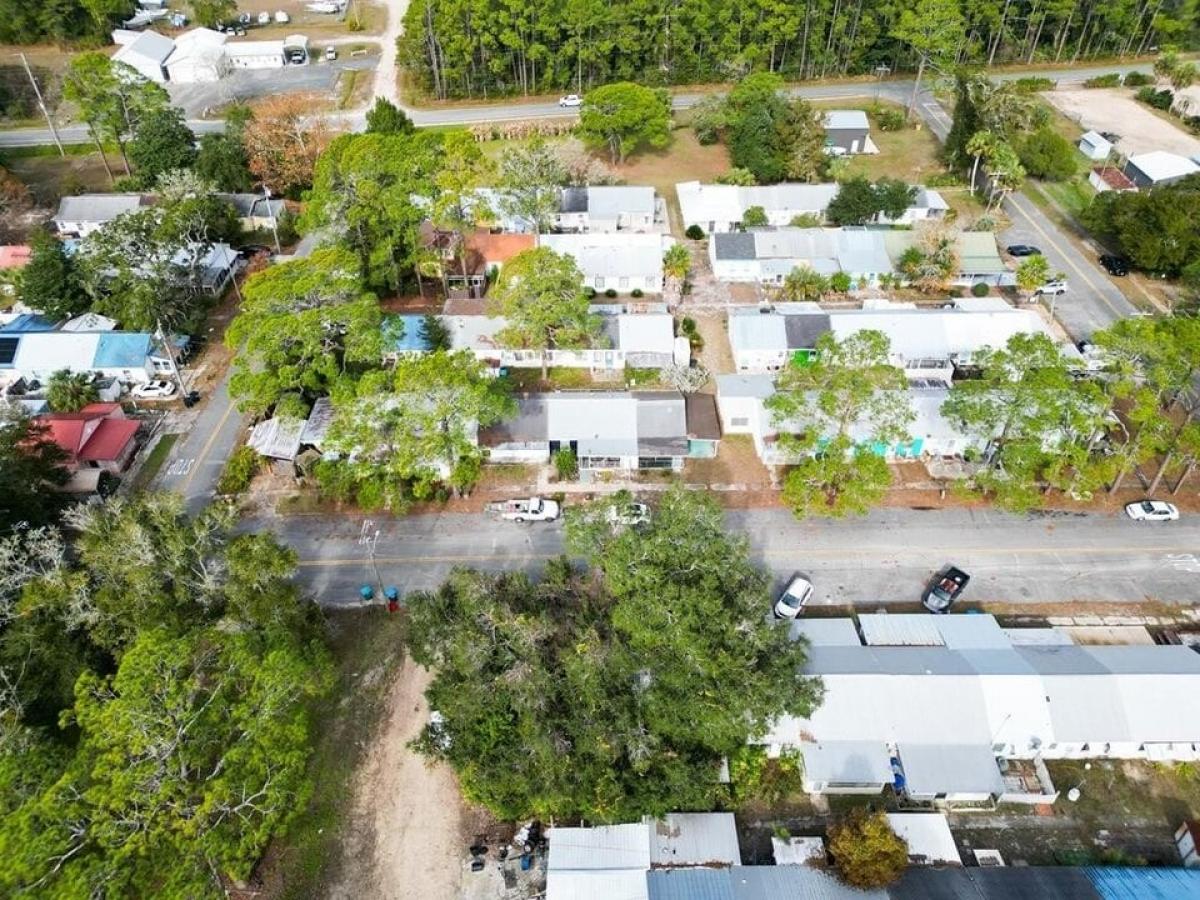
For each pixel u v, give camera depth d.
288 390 71.00
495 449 72.06
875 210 100.50
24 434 62.91
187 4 176.25
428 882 46.09
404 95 143.75
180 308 86.12
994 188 106.12
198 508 68.69
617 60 142.88
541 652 49.03
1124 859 45.97
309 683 47.50
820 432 64.00
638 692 47.25
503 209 96.75
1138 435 64.19
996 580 62.03
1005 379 64.25
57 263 87.38
